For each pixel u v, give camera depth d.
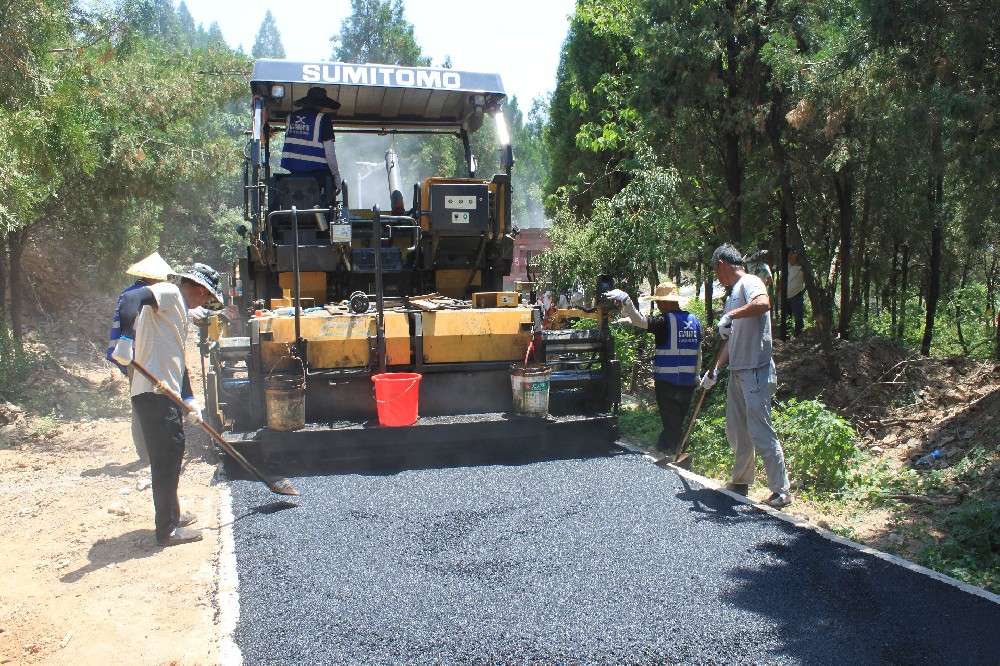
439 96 7.83
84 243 11.19
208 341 6.43
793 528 4.64
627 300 6.46
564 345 6.66
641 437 7.23
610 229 11.13
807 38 7.96
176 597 3.79
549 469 5.94
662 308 6.68
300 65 7.13
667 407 6.63
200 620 3.54
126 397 9.62
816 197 10.33
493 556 4.21
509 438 6.53
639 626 3.42
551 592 3.76
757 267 9.06
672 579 3.91
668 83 9.09
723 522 4.74
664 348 6.60
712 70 8.65
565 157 18.41
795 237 8.14
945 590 3.76
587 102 17.34
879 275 12.84
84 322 13.28
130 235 11.43
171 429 4.50
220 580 3.93
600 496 5.25
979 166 5.79
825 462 5.66
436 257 7.41
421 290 7.62
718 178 10.98
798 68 7.32
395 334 6.26
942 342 11.87
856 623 3.43
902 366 7.93
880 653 3.18
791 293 11.05
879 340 8.81
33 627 3.50
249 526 4.71
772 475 5.15
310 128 7.22
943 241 11.23
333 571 4.02
